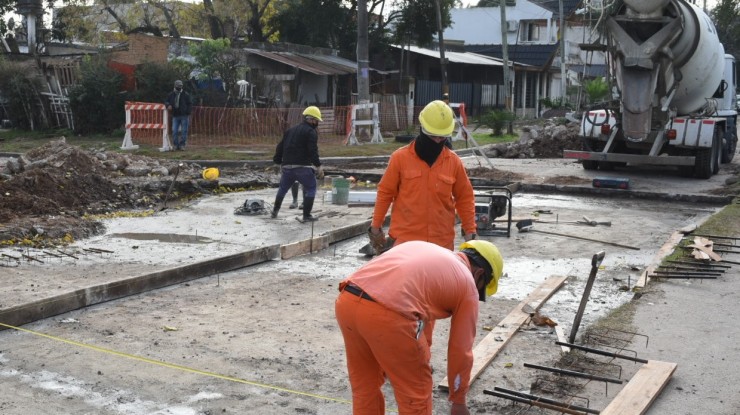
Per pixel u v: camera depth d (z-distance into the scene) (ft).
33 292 25.58
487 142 90.48
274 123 84.28
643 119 53.11
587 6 55.36
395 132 99.40
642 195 51.03
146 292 26.61
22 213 38.34
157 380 18.63
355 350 13.65
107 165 50.98
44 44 117.50
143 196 46.29
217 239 36.01
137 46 91.50
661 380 18.31
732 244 34.22
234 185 52.80
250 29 128.36
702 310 24.72
